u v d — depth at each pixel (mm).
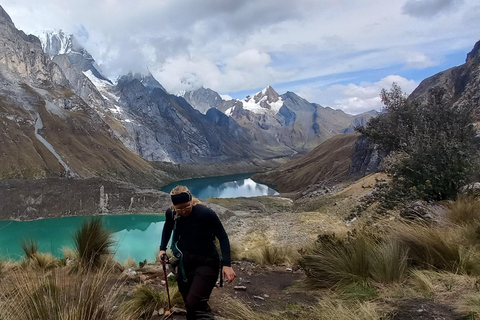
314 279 5527
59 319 2793
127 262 7816
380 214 10773
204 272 3375
